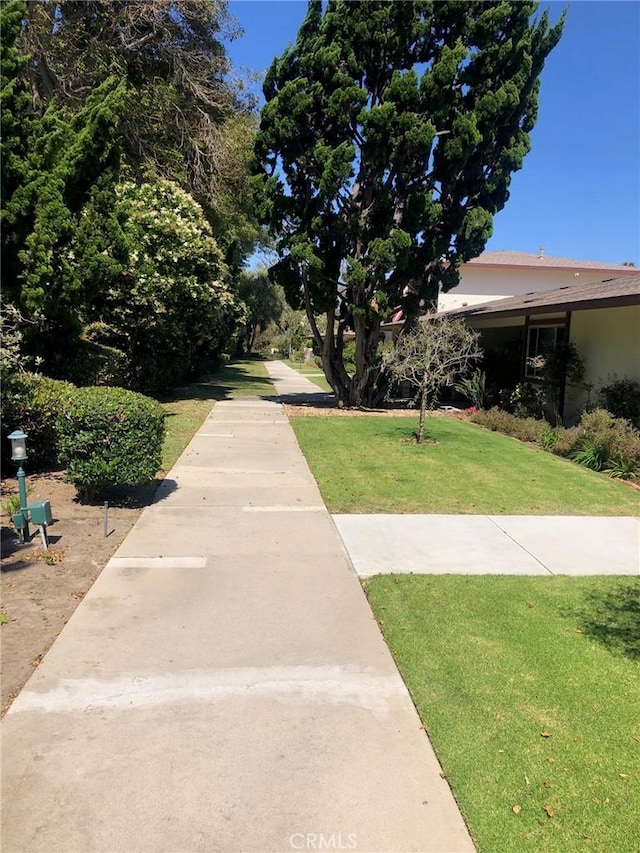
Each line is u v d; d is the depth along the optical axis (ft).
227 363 130.31
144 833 7.24
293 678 10.55
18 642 11.43
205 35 56.39
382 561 16.52
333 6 41.86
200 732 9.06
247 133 58.39
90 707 9.56
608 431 30.37
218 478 25.34
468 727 9.37
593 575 16.07
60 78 48.70
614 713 9.87
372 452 32.30
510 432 39.40
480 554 17.44
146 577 14.67
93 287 30.55
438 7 41.83
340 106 40.24
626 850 7.17
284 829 7.36
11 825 7.30
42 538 16.37
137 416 19.67
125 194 44.57
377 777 8.25
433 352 40.11
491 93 41.50
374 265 42.91
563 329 44.06
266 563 15.94
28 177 26.37
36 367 28.14
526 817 7.64
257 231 90.53
